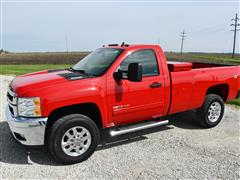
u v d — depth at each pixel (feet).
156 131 19.25
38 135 13.38
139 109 16.15
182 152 15.71
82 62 17.99
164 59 17.22
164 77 16.96
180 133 18.88
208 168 13.84
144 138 17.88
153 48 16.88
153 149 16.12
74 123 13.93
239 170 13.69
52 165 14.01
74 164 14.21
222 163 14.39
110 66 15.14
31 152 15.46
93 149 14.74
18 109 13.56
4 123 20.57
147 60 16.51
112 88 14.90
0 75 53.72
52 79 14.46
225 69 20.66
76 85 13.97
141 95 15.99
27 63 106.42
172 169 13.69
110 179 12.70
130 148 16.26
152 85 16.34
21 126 13.29
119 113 15.43
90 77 14.71
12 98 14.20
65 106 13.73
